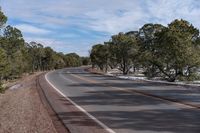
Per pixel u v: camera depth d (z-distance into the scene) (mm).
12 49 59344
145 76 54125
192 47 45875
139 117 14062
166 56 45906
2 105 19828
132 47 70250
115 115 14758
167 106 17156
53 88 31344
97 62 96000
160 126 12047
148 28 62969
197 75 45531
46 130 12039
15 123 13344
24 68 68062
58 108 17641
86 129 11906
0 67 30391
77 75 61094
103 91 26797
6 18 42375
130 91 26297
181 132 11016
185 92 25188
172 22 48812
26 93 27891
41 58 119062
